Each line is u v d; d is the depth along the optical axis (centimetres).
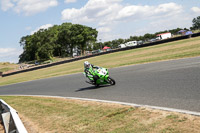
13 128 529
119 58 2708
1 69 7100
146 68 1246
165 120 419
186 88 631
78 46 9338
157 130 382
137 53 2841
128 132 401
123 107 570
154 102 563
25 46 9931
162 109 484
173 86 691
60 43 9400
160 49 2556
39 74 3081
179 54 1589
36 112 732
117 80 1065
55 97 988
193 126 367
